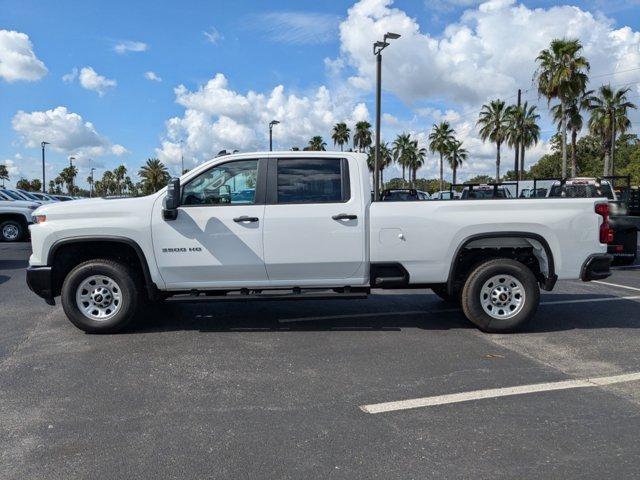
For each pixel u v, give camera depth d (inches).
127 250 253.4
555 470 130.3
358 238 245.4
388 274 250.4
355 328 262.8
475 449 140.7
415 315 290.2
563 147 1456.7
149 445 143.4
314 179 247.8
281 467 132.3
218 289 248.8
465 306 252.4
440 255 248.7
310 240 243.9
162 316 286.4
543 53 1428.4
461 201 248.7
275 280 248.1
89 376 195.8
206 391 181.3
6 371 201.3
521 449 140.6
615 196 560.7
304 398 175.2
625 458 135.9
